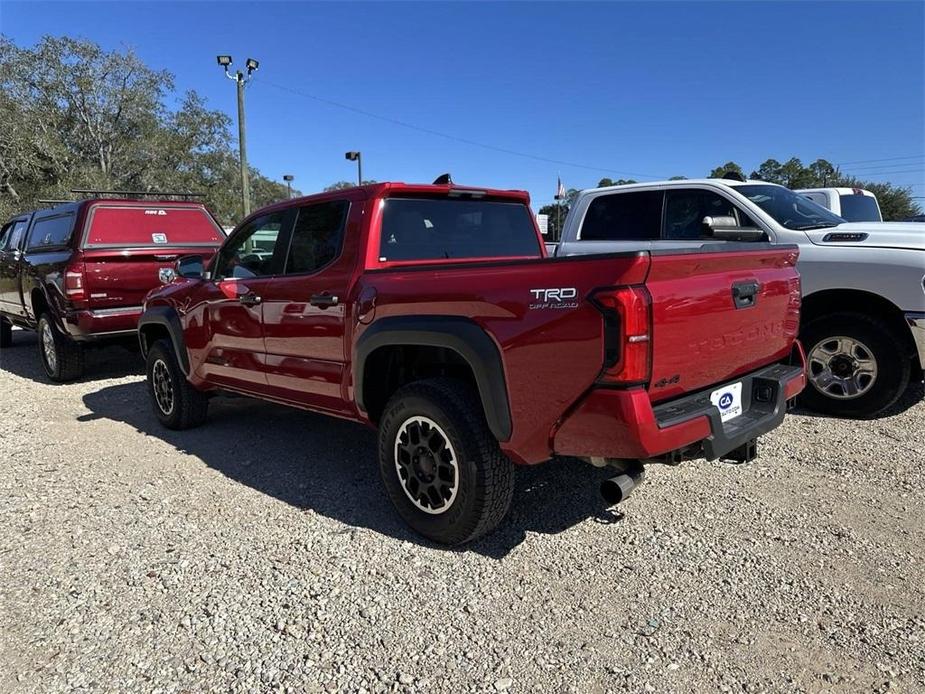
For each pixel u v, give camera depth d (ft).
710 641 8.55
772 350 11.87
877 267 16.47
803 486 13.23
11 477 15.07
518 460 10.16
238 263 15.96
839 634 8.61
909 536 11.11
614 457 9.02
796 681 7.78
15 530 12.28
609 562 10.59
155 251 24.94
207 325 16.63
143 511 13.02
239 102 73.31
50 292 24.68
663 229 21.04
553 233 45.47
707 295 9.73
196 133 130.21
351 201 12.89
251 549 11.34
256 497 13.62
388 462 11.78
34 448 17.26
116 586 10.24
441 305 10.58
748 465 14.35
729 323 10.33
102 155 120.57
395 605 9.55
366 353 11.78
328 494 13.70
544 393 9.35
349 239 12.68
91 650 8.69
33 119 109.81
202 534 11.95
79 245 23.81
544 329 9.20
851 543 10.94
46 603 9.82
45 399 23.18
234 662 8.38
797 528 11.50
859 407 17.22
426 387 10.90
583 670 8.07
